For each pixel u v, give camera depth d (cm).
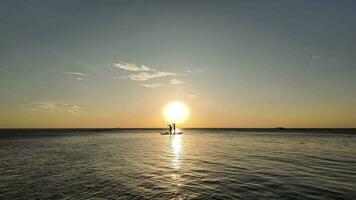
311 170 2536
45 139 8812
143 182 2009
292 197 1588
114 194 1669
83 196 1622
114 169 2628
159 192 1719
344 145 5797
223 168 2680
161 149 5019
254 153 4175
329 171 2472
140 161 3238
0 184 1944
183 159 3441
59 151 4556
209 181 2047
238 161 3212
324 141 7312
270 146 5616
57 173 2398
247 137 10450
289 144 6184
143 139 9181
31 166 2817
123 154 4084
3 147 5344
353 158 3466
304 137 10106
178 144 6481
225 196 1623
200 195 1647
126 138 10069
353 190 1747
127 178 2164
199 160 3328
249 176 2248
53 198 1580
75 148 5225
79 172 2445
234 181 2044
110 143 6906
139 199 1558
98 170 2566
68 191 1739
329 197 1580
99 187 1850
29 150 4719
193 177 2211
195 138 9794
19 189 1794
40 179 2125
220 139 8919
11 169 2619
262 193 1686
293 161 3184
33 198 1580
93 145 6109
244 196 1622
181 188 1825
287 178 2150
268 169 2606
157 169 2627
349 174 2317
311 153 4131
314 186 1862
